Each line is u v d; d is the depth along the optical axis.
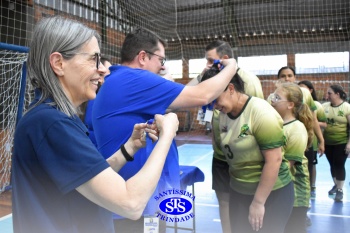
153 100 1.20
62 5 5.65
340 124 3.68
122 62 1.45
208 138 9.75
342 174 3.72
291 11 9.71
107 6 6.61
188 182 2.00
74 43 0.75
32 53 0.76
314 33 10.22
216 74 1.32
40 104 0.74
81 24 0.80
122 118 1.22
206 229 2.80
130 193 0.70
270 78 10.67
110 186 0.68
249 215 1.46
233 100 1.42
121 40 7.02
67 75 0.76
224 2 9.73
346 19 9.58
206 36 10.49
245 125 1.42
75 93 0.79
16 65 3.54
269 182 1.39
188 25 10.34
